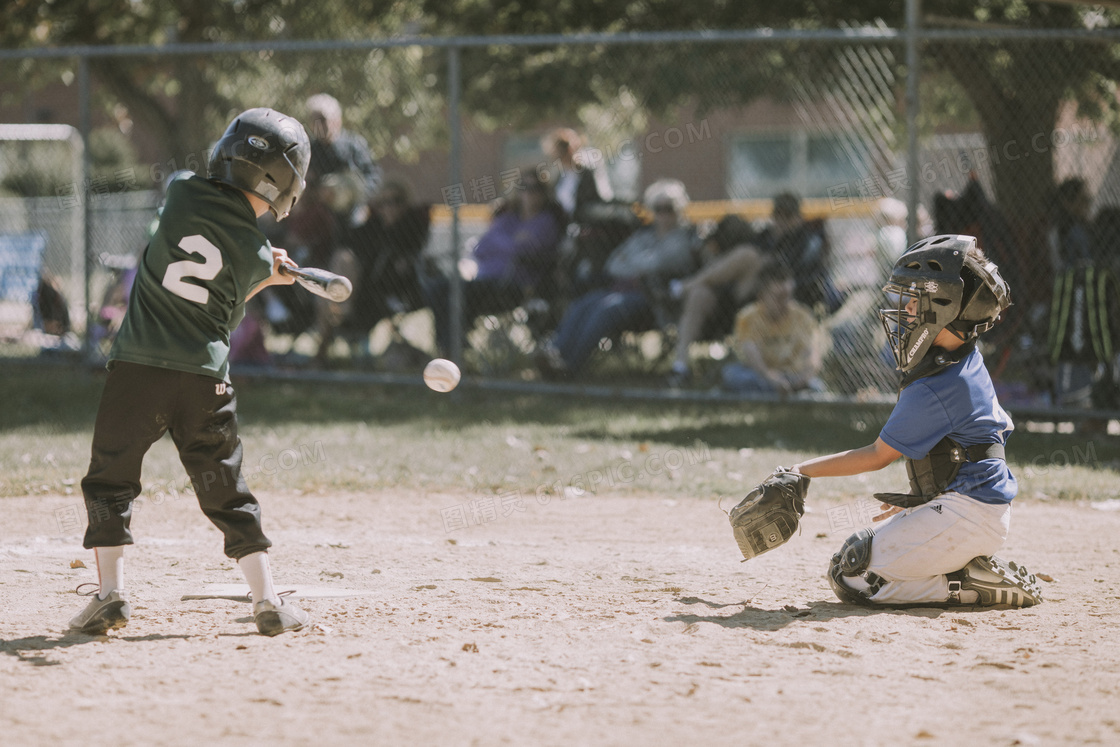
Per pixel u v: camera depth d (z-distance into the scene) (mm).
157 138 43844
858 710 9773
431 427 28469
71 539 17531
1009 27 30594
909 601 13641
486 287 34750
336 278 12289
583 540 18078
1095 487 21922
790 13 37062
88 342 35000
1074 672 10875
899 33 28359
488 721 9453
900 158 35719
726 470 23516
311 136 34562
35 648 11578
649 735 9156
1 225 40344
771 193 71188
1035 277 30938
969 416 13250
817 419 29656
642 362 35594
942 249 13055
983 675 10789
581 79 39594
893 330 13305
